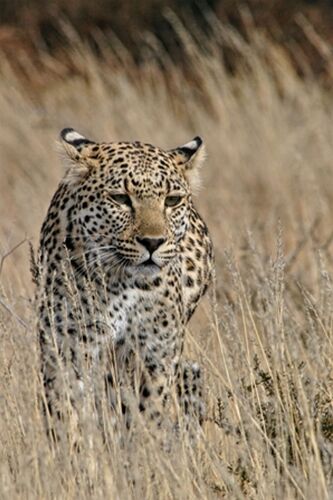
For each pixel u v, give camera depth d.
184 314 11.23
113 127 21.36
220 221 16.45
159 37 27.86
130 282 10.70
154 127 21.09
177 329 10.88
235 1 27.95
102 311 10.59
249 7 27.95
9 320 10.05
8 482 8.62
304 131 20.06
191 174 11.33
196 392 10.62
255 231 16.11
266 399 10.01
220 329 10.70
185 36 24.25
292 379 9.84
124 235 10.64
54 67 26.25
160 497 8.79
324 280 10.80
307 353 10.58
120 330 10.74
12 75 25.31
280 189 18.20
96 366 10.10
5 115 21.75
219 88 23.36
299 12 27.28
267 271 12.15
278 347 9.83
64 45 28.20
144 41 27.62
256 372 10.10
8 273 13.03
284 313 10.43
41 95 25.30
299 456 9.29
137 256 10.58
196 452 9.51
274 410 9.70
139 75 25.70
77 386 9.70
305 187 18.09
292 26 27.23
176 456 9.01
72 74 26.36
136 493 8.70
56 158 20.19
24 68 27.02
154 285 10.73
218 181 18.94
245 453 9.23
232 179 18.91
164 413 9.94
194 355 11.08
